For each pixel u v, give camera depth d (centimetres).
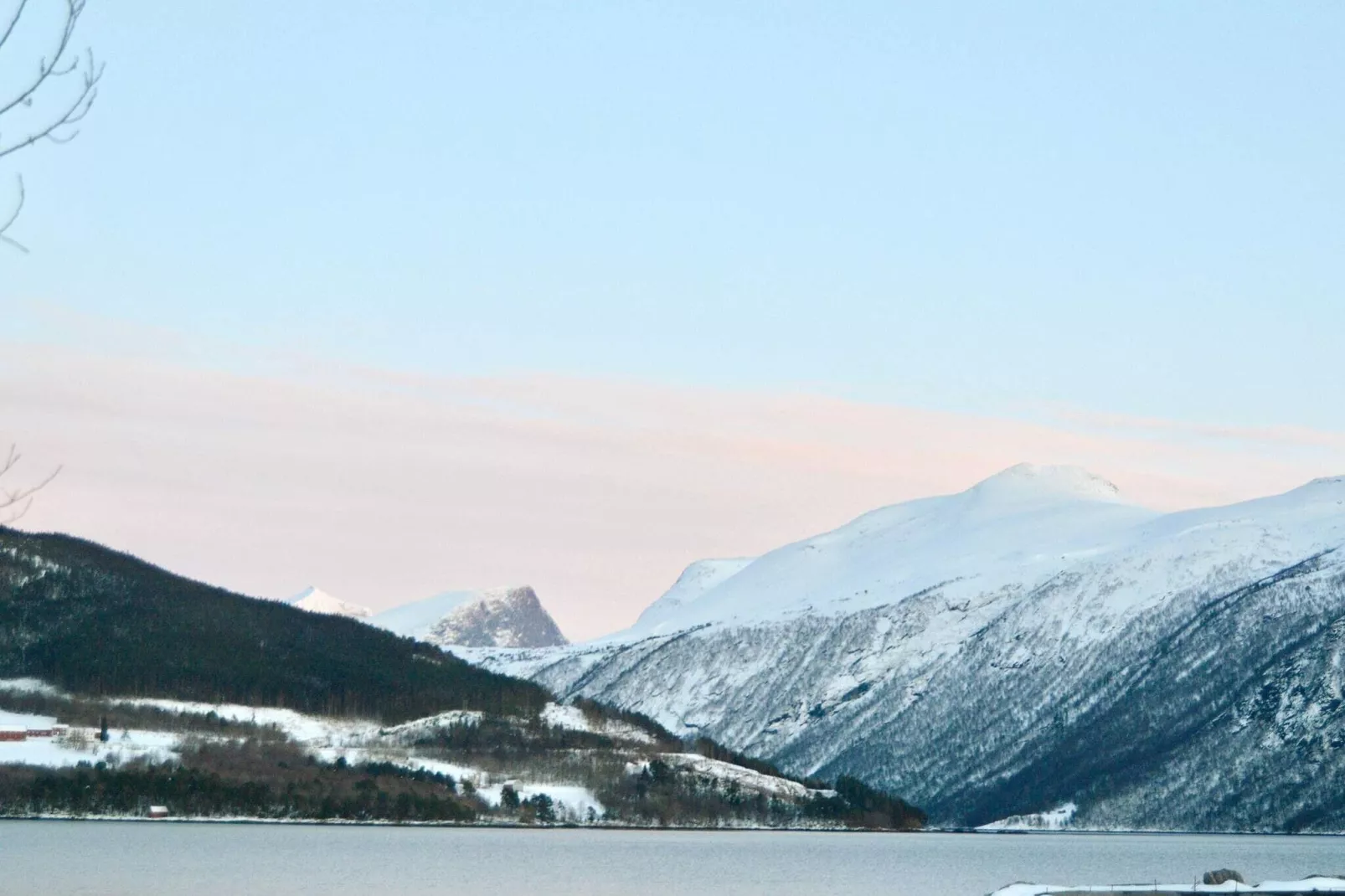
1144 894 18075
